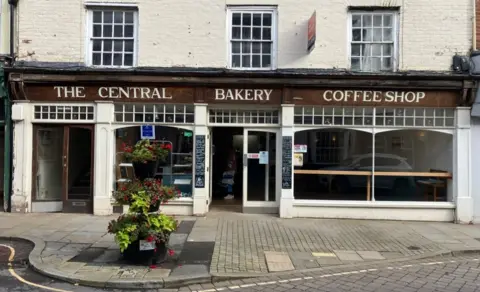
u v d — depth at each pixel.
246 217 10.88
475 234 9.48
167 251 7.36
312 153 11.11
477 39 10.84
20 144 10.97
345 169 11.13
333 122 11.02
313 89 10.82
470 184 10.79
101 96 10.88
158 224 6.77
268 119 11.24
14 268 6.82
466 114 10.78
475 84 10.55
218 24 10.94
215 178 13.26
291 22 10.88
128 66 11.02
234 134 13.20
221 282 6.28
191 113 11.02
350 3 10.88
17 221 9.98
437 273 6.67
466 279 6.32
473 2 10.77
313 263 7.18
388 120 11.01
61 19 10.91
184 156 11.13
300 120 11.02
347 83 10.66
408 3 10.81
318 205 10.95
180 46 10.91
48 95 10.88
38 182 11.30
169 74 10.68
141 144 7.32
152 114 11.02
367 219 10.96
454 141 10.91
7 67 10.62
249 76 10.69
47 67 10.75
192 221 10.31
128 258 6.84
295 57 10.86
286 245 8.30
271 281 6.29
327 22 10.90
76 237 8.52
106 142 10.92
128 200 6.77
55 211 11.30
